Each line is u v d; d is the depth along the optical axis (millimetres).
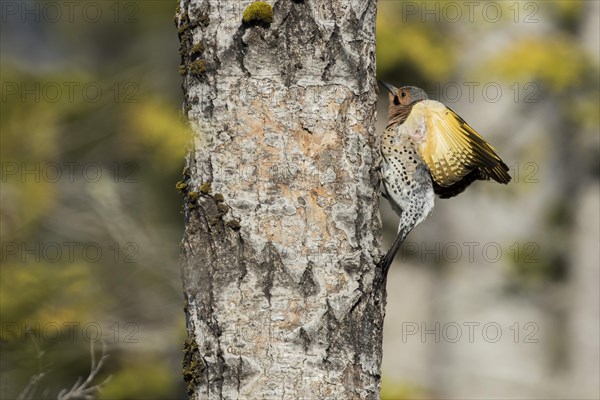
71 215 14289
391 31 15461
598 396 16406
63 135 13750
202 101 6492
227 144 6414
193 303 6516
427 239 17438
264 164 6391
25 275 12453
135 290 14156
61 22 17672
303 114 6430
